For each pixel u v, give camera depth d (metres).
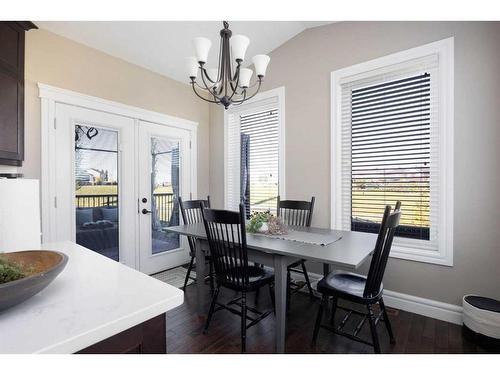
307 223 2.64
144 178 3.18
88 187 2.70
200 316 2.24
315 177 2.85
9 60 1.96
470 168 2.02
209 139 4.02
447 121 2.09
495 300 1.89
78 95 2.59
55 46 2.45
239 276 1.86
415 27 2.25
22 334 0.63
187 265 3.63
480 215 1.99
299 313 2.32
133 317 0.73
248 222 2.48
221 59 2.08
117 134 2.93
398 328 2.03
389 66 2.39
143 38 2.66
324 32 2.77
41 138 2.36
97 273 1.04
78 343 0.63
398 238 2.41
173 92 3.50
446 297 2.14
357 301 1.61
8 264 0.79
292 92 3.02
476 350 1.73
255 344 1.85
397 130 2.42
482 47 1.96
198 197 3.84
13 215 1.30
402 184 2.41
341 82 2.68
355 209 2.68
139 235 3.13
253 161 3.52
